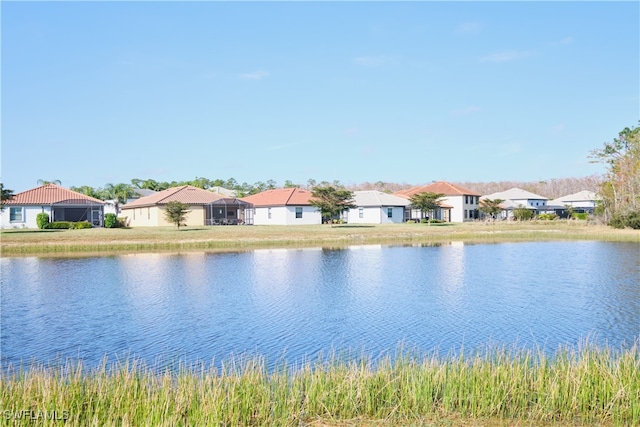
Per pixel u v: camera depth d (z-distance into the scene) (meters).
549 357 13.35
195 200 73.62
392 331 18.59
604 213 78.69
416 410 10.45
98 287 27.67
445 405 10.58
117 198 105.25
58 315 21.16
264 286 28.05
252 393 10.45
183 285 28.34
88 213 70.00
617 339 17.38
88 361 15.24
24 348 16.66
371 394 10.62
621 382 10.68
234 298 24.73
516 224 82.69
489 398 10.52
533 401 10.70
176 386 11.16
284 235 57.28
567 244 52.91
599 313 21.19
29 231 58.28
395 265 36.69
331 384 10.85
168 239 51.97
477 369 11.23
